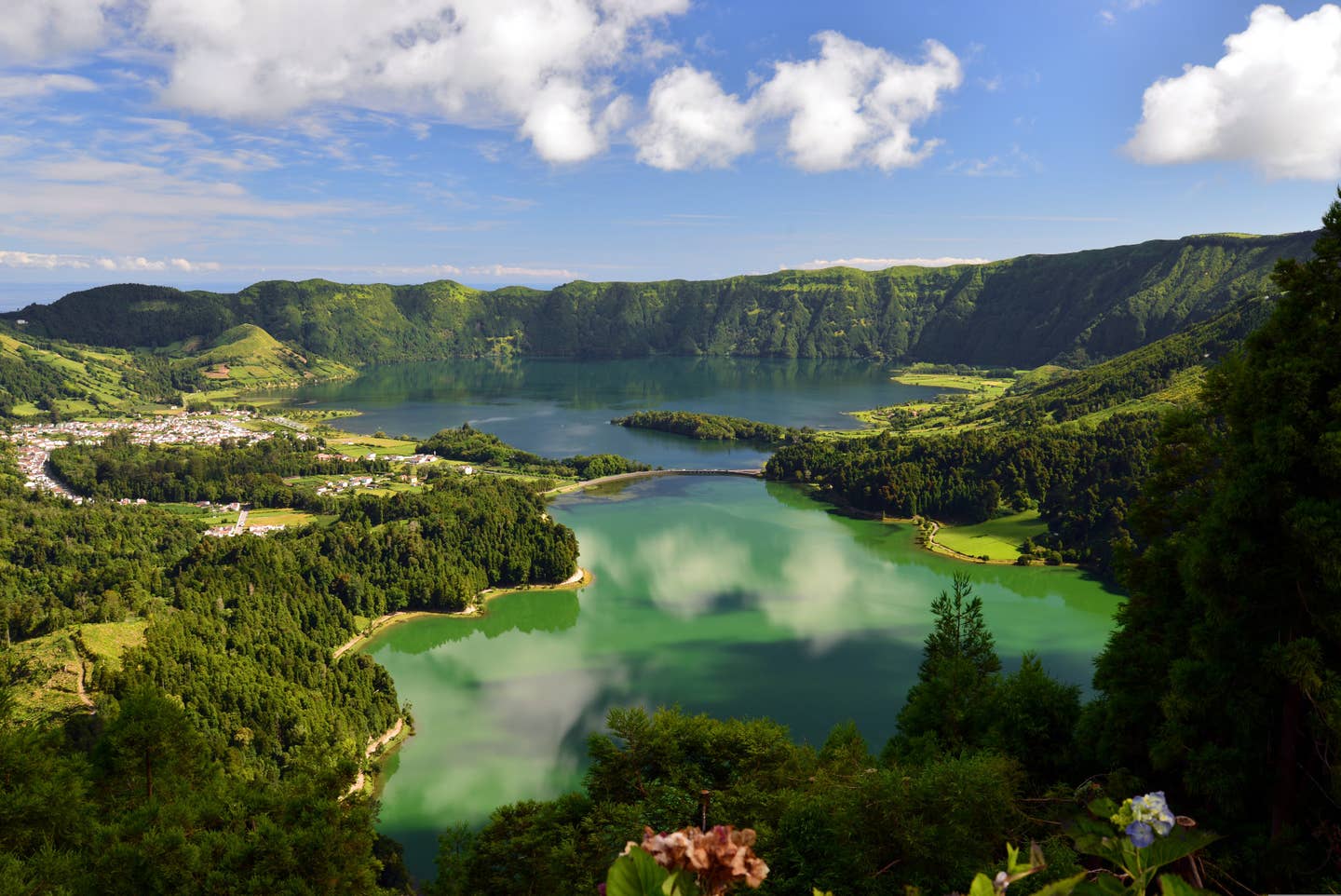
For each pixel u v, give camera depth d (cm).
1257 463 2923
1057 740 3891
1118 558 3831
